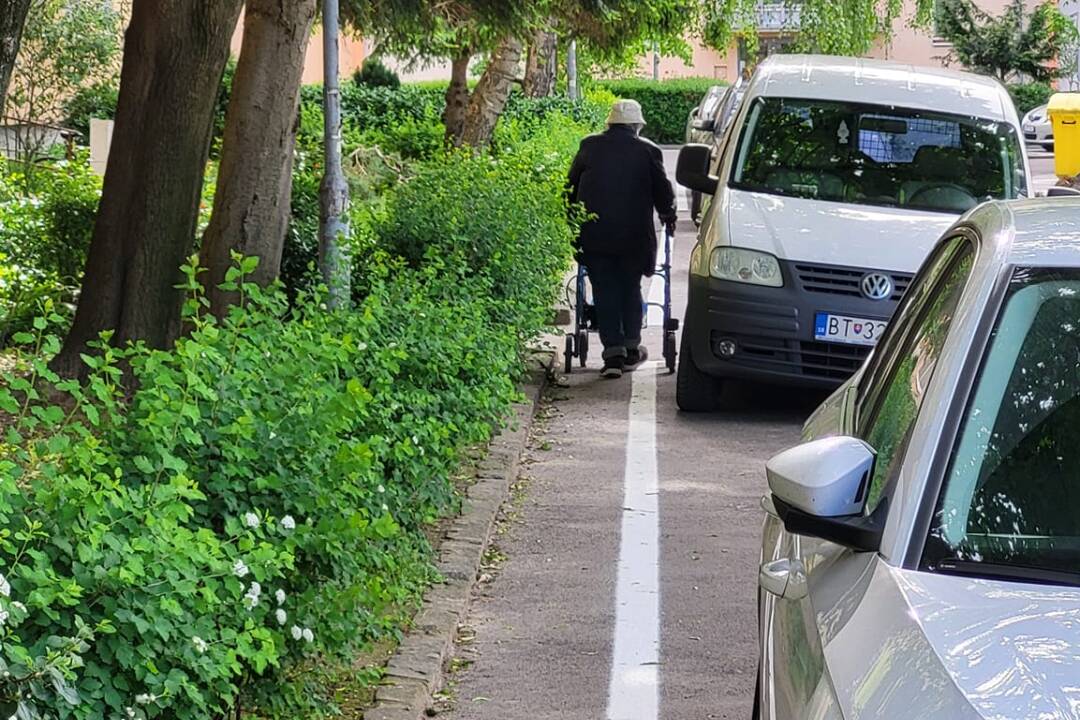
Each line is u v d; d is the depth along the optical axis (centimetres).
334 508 684
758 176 1504
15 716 466
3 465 543
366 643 747
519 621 877
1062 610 357
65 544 533
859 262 1385
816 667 374
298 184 1742
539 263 1569
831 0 3944
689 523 1086
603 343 1650
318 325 953
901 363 515
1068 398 421
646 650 829
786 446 1341
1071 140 2995
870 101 1545
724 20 4181
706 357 1419
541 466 1259
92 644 524
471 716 738
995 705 313
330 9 1238
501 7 2320
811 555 445
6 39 1142
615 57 3547
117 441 651
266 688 626
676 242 2948
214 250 1409
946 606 359
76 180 1958
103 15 3409
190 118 1309
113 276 1316
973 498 402
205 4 1294
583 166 1644
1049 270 448
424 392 1019
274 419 700
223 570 570
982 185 1486
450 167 1791
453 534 1001
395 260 1494
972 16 6775
